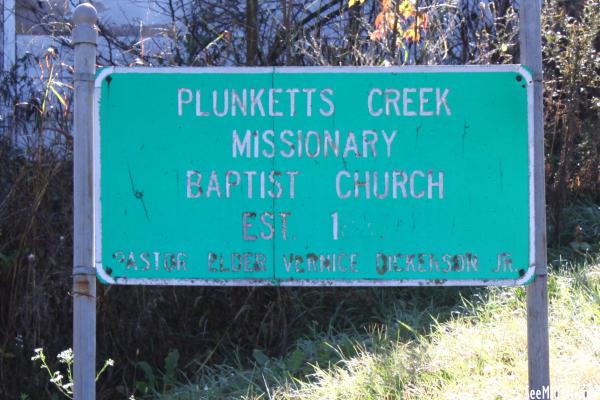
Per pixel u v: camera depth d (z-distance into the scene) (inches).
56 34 390.0
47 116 311.6
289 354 259.9
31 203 290.7
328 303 287.3
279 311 279.4
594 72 330.0
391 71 132.3
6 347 284.7
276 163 132.4
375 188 131.9
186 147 132.8
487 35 319.0
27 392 280.2
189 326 295.3
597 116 337.4
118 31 404.8
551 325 221.5
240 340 289.1
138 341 288.5
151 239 132.0
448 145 131.6
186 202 132.3
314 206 132.0
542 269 129.6
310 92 132.6
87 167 130.6
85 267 129.9
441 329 233.6
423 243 131.1
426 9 328.2
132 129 132.7
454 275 130.6
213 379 254.1
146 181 132.3
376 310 280.4
